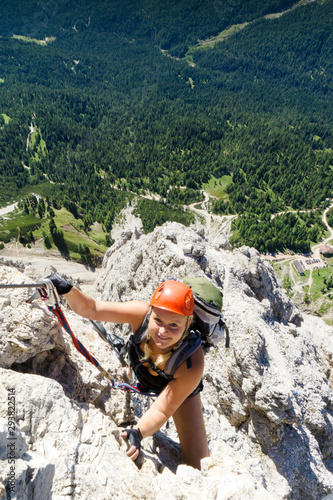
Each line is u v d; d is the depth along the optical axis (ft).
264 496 12.43
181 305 11.25
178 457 17.47
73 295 11.84
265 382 54.85
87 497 11.35
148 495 12.22
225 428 30.63
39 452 12.34
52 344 18.06
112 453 13.06
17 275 18.94
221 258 99.04
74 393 17.67
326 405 64.34
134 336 13.21
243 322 63.72
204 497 12.17
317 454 52.95
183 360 12.08
